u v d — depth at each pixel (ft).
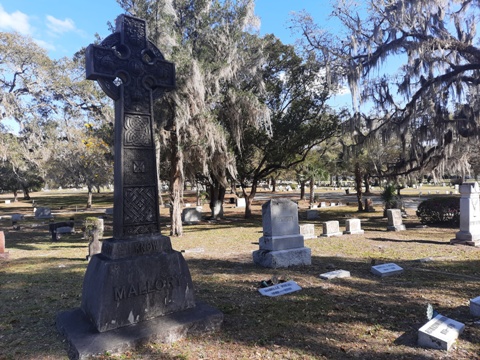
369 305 17.13
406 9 46.96
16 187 162.61
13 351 12.40
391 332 13.76
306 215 81.10
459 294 18.66
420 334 12.55
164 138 47.29
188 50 46.88
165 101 46.24
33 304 18.43
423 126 51.75
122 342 12.03
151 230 14.66
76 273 26.63
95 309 12.93
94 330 12.73
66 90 79.87
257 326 14.57
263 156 80.38
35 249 42.78
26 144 85.35
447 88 49.67
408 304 17.19
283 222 27.91
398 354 11.91
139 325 13.12
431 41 46.37
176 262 14.64
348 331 13.97
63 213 102.12
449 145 50.55
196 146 48.19
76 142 92.68
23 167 84.94
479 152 63.21
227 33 52.26
